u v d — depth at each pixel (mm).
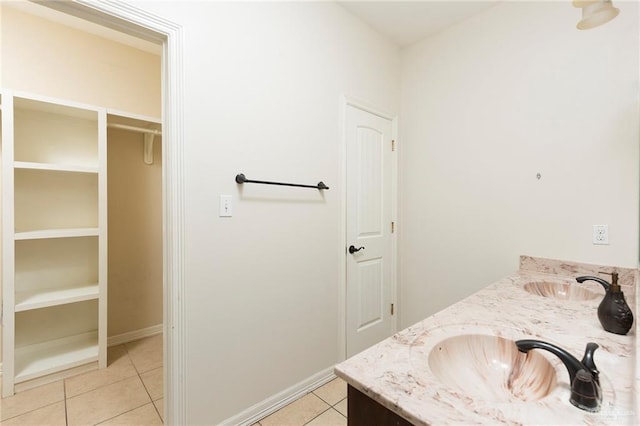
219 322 1461
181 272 1328
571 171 1707
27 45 2043
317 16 1896
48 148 2164
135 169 2621
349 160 2135
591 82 1632
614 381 651
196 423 1385
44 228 2158
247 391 1576
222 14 1458
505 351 871
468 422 526
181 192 1325
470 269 2160
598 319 983
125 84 2475
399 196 2572
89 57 2299
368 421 667
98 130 2164
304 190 1841
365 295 2285
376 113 2340
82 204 2311
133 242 2619
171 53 1302
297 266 1812
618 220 1553
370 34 2268
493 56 2021
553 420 531
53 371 1948
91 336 2363
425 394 602
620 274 1531
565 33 1719
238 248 1528
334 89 2010
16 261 2076
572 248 1707
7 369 1802
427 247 2410
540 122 1819
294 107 1773
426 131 2410
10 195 1804
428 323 989
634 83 1503
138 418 1632
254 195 1590
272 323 1688
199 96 1378
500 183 2000
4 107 1787
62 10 1113
